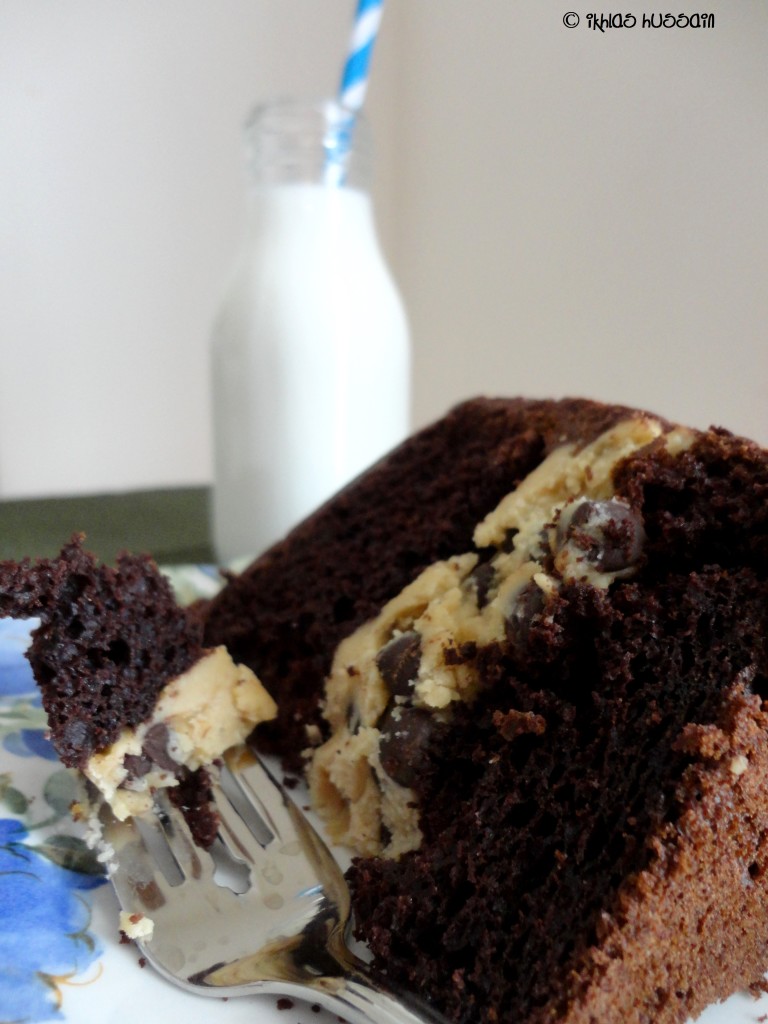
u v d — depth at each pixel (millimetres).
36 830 185
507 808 172
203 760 205
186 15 448
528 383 393
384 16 459
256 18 464
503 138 391
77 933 167
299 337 295
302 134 299
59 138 437
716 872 161
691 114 309
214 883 177
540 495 198
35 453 472
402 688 192
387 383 310
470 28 404
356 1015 156
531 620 181
